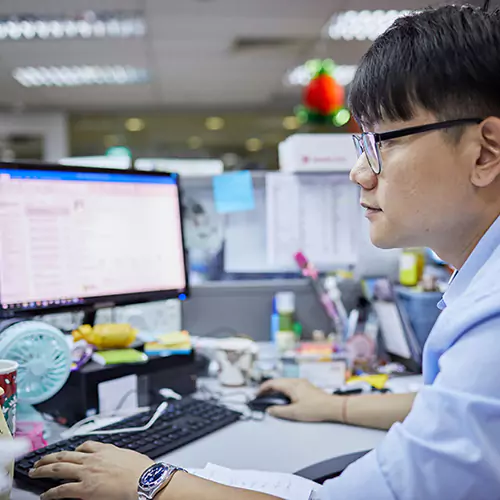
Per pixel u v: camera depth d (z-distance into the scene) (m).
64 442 0.74
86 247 1.01
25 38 4.14
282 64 4.95
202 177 1.39
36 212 0.94
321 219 1.38
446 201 0.51
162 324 1.26
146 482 0.57
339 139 1.36
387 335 1.25
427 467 0.46
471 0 0.59
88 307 1.00
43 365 0.83
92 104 6.34
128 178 1.08
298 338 1.34
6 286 0.89
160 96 6.06
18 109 6.48
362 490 0.48
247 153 7.69
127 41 4.25
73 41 4.22
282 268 1.41
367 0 3.51
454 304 0.52
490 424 0.44
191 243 1.41
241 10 3.67
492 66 0.48
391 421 0.82
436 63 0.49
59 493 0.60
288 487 0.64
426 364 0.65
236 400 1.00
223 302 1.36
